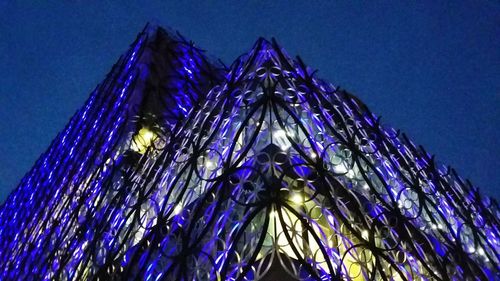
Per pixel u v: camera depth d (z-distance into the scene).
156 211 21.16
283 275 16.56
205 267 16.52
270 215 17.44
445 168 30.58
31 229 38.41
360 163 23.19
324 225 18.62
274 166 17.66
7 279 34.72
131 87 35.66
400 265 18.67
